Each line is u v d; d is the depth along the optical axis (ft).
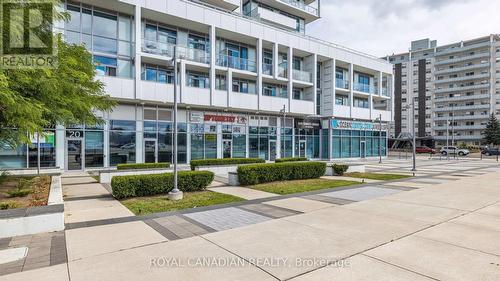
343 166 57.36
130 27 73.46
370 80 134.82
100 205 29.71
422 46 289.53
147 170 52.11
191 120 81.41
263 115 96.68
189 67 80.74
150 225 22.38
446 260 15.19
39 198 27.45
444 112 258.16
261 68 91.25
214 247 17.42
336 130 114.52
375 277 13.29
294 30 116.88
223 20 83.71
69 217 24.86
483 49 246.06
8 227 19.43
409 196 34.14
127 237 19.38
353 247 17.21
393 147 252.83
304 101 101.86
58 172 50.37
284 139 101.81
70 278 13.35
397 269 14.12
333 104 111.04
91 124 42.91
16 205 24.02
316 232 20.20
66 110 32.01
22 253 16.49
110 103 45.14
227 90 84.07
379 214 25.39
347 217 24.40
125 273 13.87
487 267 14.30
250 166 44.06
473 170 68.80
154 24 77.82
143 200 32.12
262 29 91.91
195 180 38.09
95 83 41.09
